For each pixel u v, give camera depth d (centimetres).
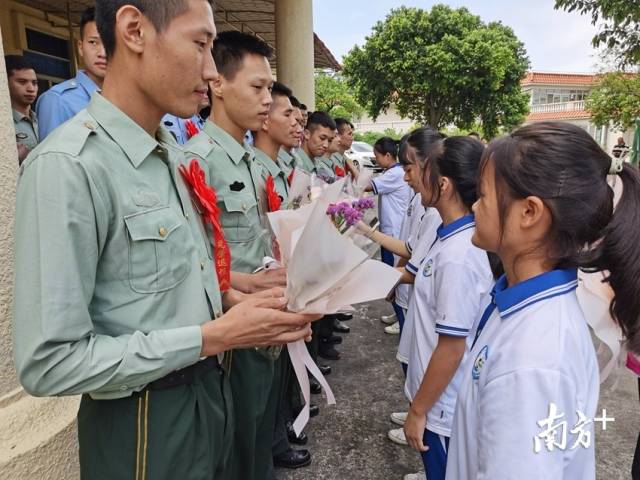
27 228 89
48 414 144
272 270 154
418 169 197
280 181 242
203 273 116
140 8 97
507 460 80
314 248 110
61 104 238
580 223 84
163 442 109
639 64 654
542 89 2705
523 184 85
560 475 79
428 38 1516
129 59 101
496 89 1541
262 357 172
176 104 105
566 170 83
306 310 113
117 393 103
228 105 186
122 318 101
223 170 183
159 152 112
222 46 183
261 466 194
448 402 162
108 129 102
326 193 112
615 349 136
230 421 132
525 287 89
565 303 87
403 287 283
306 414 141
